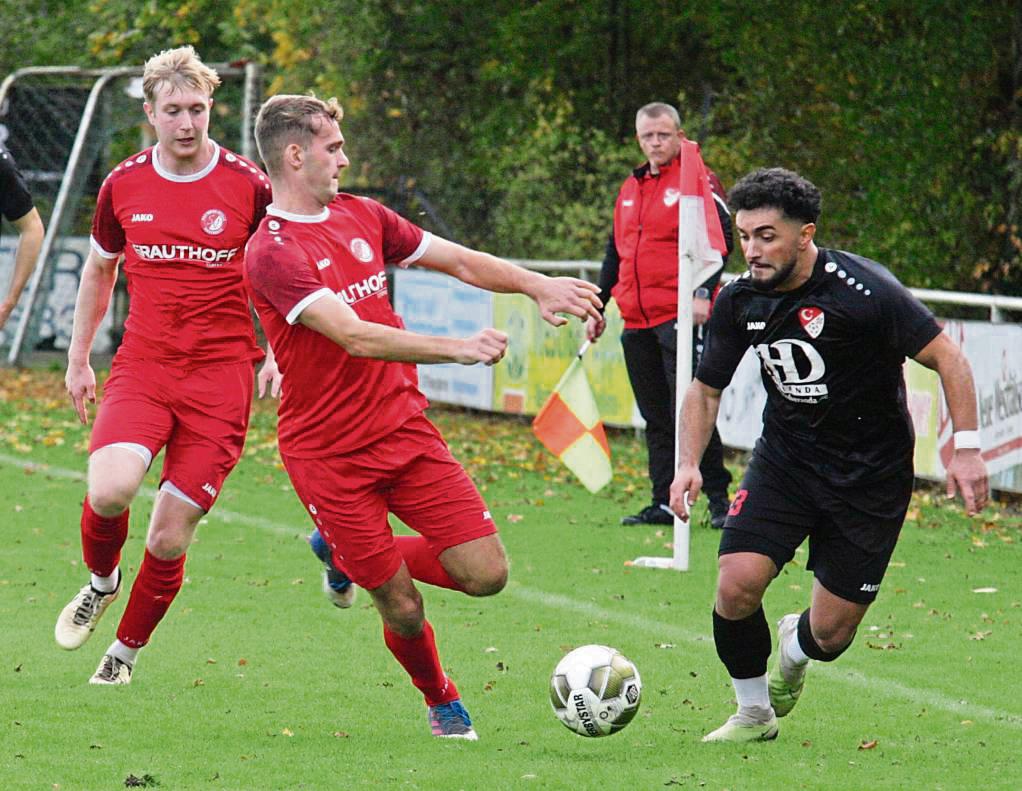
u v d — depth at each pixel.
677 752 12.46
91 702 13.89
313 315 11.66
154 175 14.17
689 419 12.80
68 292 48.03
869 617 17.97
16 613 17.78
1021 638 16.92
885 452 12.16
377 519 12.41
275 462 30.48
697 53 48.81
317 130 12.08
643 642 16.64
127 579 20.03
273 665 15.53
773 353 12.07
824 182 40.44
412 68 49.53
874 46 39.31
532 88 47.12
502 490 27.64
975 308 37.41
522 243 43.59
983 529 23.92
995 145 37.16
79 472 28.61
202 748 12.46
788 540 12.37
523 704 14.11
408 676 15.16
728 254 22.20
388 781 11.49
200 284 14.21
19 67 60.38
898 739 12.96
